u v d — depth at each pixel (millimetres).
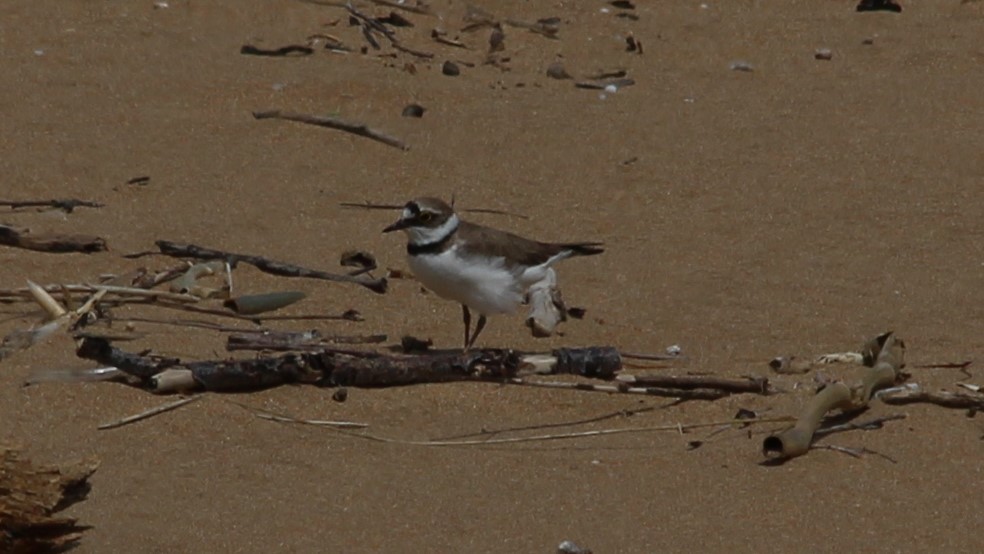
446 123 17047
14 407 10508
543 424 10750
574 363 11383
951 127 17750
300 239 14008
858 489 9852
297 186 15219
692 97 18500
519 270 11711
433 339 12164
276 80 17703
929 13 21953
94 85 17203
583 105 17969
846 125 17719
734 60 19922
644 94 18516
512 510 9492
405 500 9578
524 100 17969
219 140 16125
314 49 18766
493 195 15352
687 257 14047
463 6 20812
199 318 12195
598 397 11141
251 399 10852
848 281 13555
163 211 14414
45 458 9844
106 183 14953
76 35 18453
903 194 15695
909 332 12461
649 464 10172
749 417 10773
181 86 17359
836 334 12422
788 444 10148
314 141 16297
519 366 11359
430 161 16062
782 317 12758
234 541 8984
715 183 15875
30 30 18484
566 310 12648
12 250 13273
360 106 17266
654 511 9523
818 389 11172
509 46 19656
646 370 11625
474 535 9164
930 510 9602
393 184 15445
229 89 17375
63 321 11727
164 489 9594
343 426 10570
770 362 11789
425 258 11422
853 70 19734
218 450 10156
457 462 10148
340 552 8914
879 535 9289
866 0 21953
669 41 20422
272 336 11664
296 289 12914
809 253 14188
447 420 10758
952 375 11516
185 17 19266
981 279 13625
